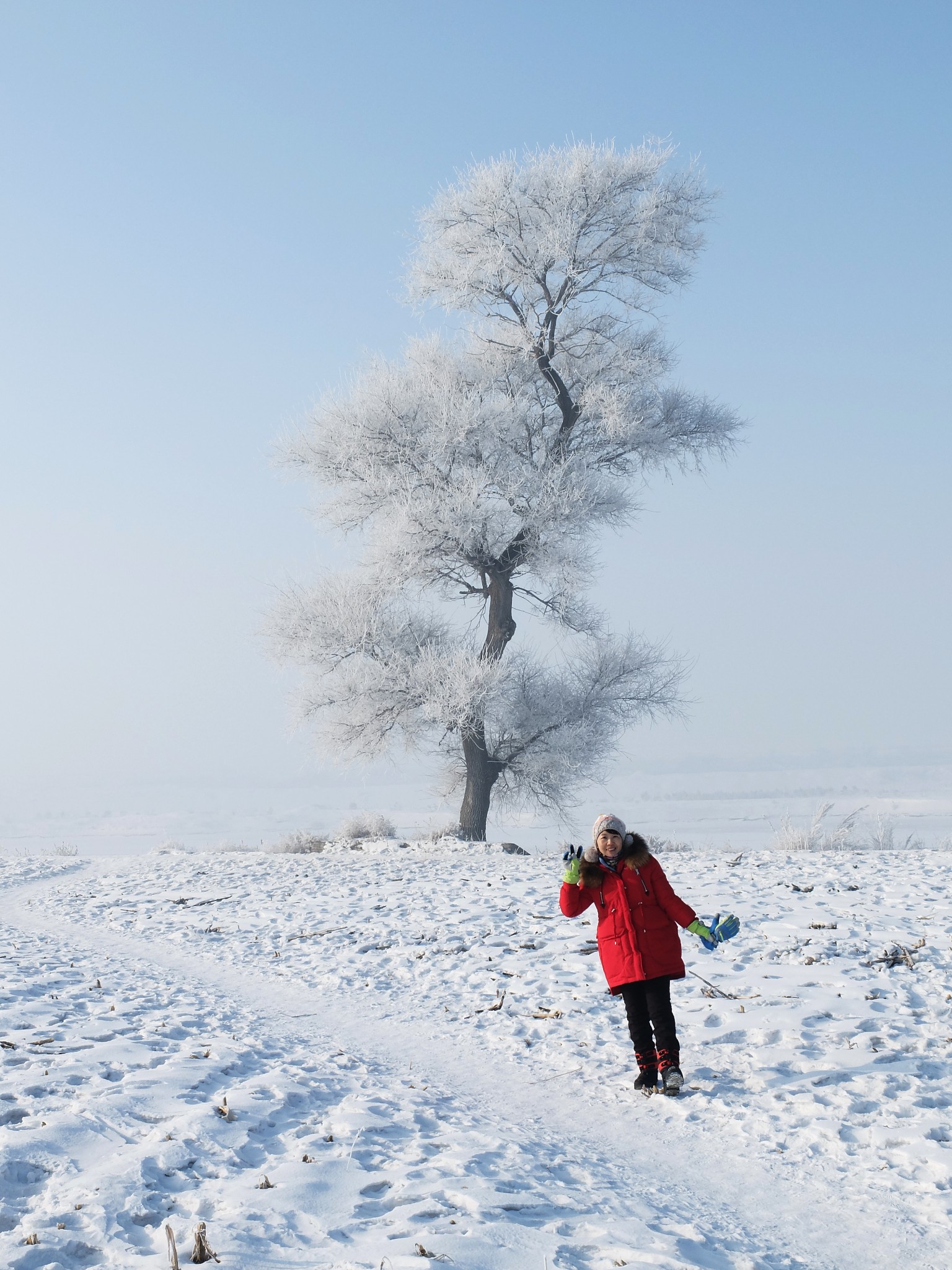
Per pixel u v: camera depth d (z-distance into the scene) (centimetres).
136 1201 359
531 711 2556
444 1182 398
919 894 1195
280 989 953
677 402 2684
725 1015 715
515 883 1560
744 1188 434
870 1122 502
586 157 2402
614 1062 650
